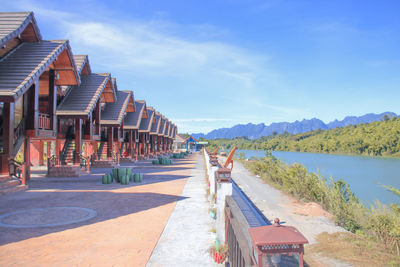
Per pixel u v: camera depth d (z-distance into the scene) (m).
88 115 20.33
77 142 21.66
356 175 29.39
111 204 11.00
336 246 6.50
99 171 24.27
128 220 8.65
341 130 115.44
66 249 6.26
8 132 14.58
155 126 52.03
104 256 5.87
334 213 9.50
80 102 21.25
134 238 7.00
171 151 76.38
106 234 7.31
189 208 10.27
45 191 14.16
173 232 7.47
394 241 6.66
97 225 8.12
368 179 25.84
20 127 15.73
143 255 5.92
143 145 44.31
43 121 17.28
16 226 7.97
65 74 18.77
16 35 13.91
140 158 43.03
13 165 14.97
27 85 12.88
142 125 44.62
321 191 11.64
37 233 7.37
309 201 11.91
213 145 106.12
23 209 10.11
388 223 7.00
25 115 16.06
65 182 17.67
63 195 13.02
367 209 9.12
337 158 65.94
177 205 10.78
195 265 5.45
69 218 8.87
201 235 7.22
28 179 17.84
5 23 14.41
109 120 28.66
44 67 14.41
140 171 25.47
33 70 13.73
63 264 5.48
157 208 10.27
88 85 23.09
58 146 26.94
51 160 20.06
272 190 14.84
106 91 27.95
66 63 17.97
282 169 17.09
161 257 5.83
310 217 9.23
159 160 33.88
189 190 14.48
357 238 7.14
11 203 11.18
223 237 6.31
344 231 7.70
